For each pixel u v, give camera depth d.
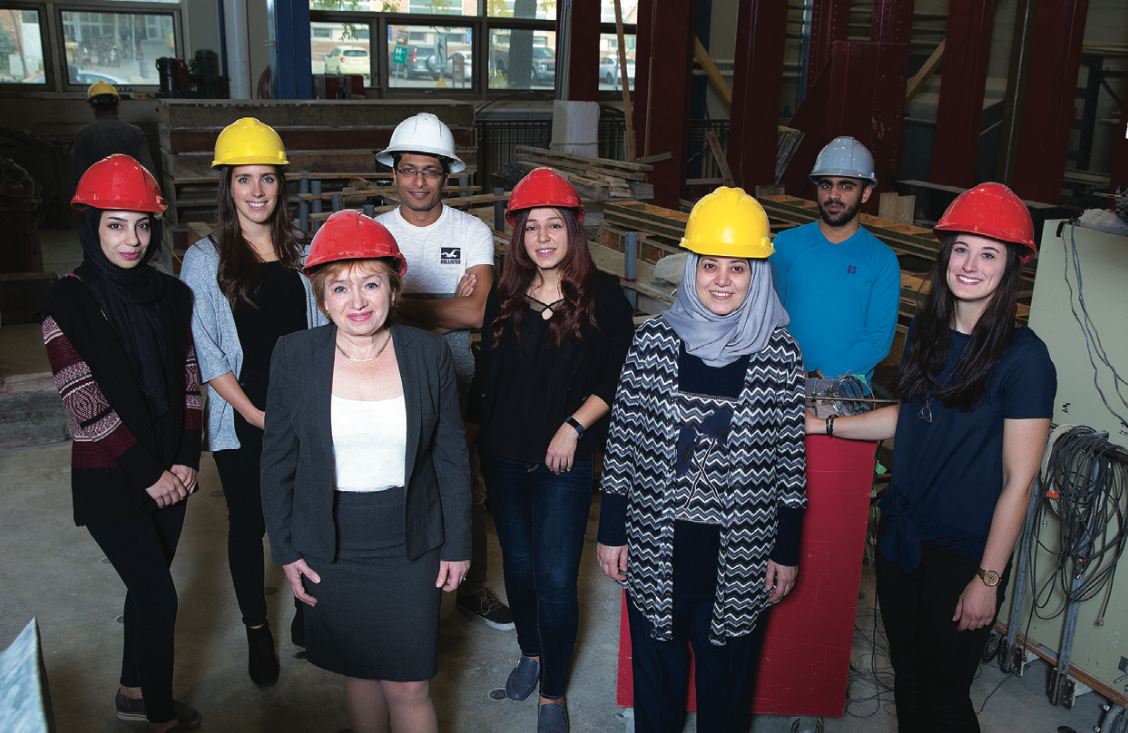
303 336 1.91
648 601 2.05
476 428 2.96
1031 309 2.99
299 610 2.79
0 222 6.58
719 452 1.97
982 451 1.92
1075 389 2.87
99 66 10.61
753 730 2.56
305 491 1.92
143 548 2.21
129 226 2.10
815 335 3.05
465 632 3.03
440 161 2.72
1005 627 2.89
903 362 2.05
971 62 7.79
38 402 4.46
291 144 6.82
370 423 1.88
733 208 1.88
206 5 10.70
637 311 4.45
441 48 11.63
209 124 6.54
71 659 2.82
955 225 1.84
